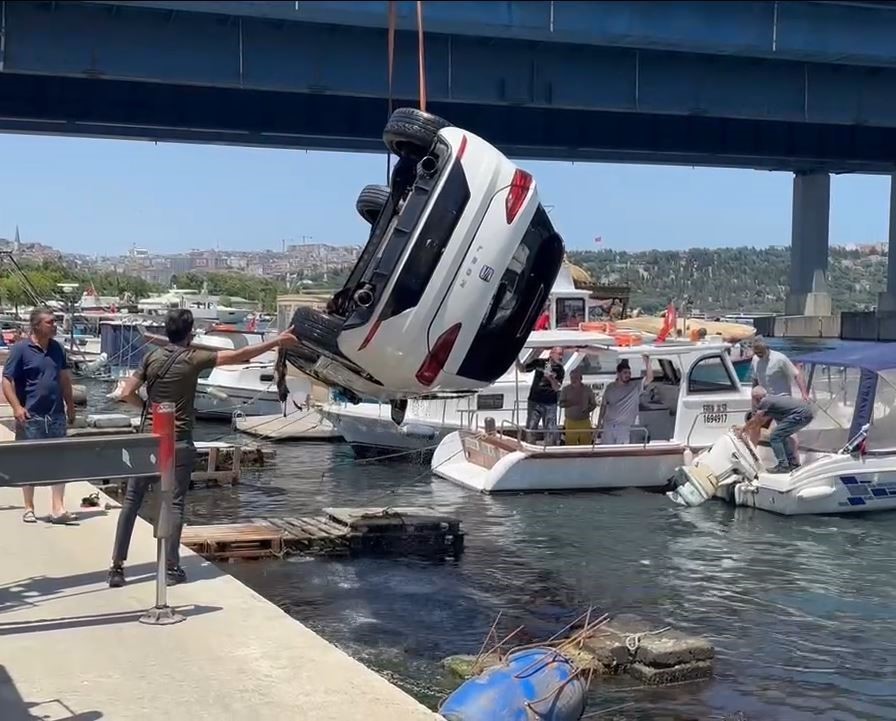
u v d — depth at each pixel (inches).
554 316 868.0
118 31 1193.4
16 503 394.9
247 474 743.7
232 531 455.2
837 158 1947.6
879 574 452.4
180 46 1219.9
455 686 293.7
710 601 403.9
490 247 316.8
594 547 499.5
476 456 707.4
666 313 887.1
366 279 315.6
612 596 407.8
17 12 1154.7
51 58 1173.7
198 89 1514.5
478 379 331.3
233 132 1653.5
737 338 895.7
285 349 341.1
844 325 2898.6
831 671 321.7
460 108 1642.5
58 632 242.2
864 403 616.1
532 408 692.1
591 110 1467.8
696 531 546.0
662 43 1289.4
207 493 663.8
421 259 310.8
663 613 385.1
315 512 592.7
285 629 246.7
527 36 1241.4
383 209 336.2
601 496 646.5
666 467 670.5
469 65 1344.7
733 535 538.3
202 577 294.4
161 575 253.1
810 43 1348.4
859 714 286.5
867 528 562.9
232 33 1235.2
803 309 2891.2
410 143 320.2
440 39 1318.9
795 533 546.6
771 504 602.2
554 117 1705.2
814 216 2859.3
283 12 1111.6
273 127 1556.3
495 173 317.7
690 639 319.6
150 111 1497.3
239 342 1165.1
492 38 1311.5
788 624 372.5
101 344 1749.5
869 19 1362.0
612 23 1247.5
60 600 268.1
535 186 329.1
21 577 289.9
